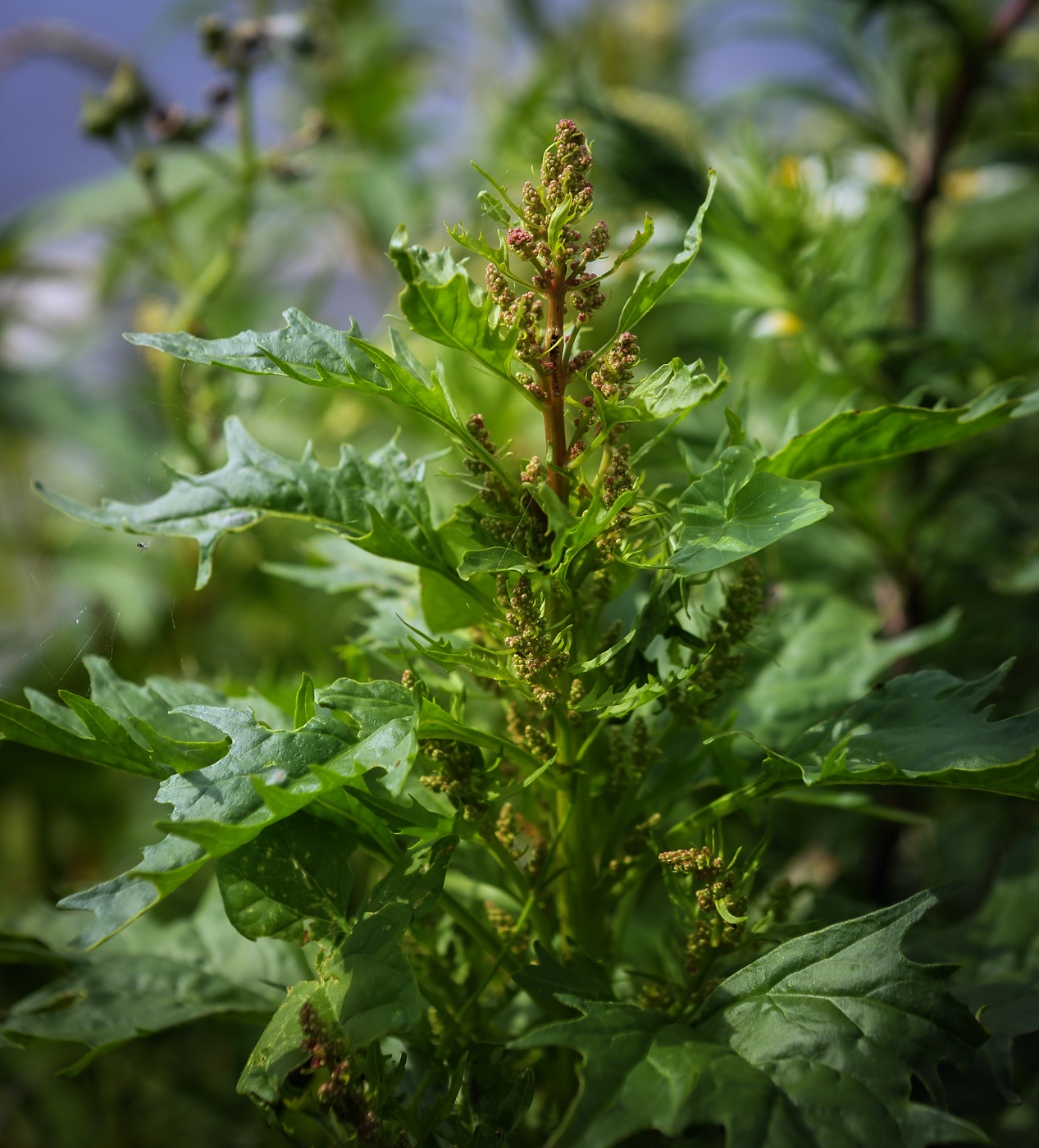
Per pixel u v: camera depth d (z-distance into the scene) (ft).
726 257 2.47
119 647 2.95
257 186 3.24
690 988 1.56
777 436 2.57
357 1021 1.44
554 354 1.51
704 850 1.54
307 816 1.58
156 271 3.20
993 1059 1.65
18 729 1.53
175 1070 2.36
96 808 2.98
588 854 1.63
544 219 1.47
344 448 1.67
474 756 1.59
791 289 2.43
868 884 2.73
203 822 1.39
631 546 1.57
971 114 2.93
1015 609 2.77
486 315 1.45
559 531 1.47
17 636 2.33
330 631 3.17
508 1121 1.51
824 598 2.07
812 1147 1.37
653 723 1.80
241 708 1.65
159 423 2.76
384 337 2.82
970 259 3.98
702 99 4.45
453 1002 1.69
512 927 1.68
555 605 1.55
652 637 1.54
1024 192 3.76
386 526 1.59
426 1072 1.60
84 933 1.38
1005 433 2.58
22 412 3.42
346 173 3.74
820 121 3.94
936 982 1.45
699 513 1.48
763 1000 1.48
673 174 2.45
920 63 3.03
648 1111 1.38
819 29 3.22
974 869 2.96
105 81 3.16
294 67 4.20
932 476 2.79
